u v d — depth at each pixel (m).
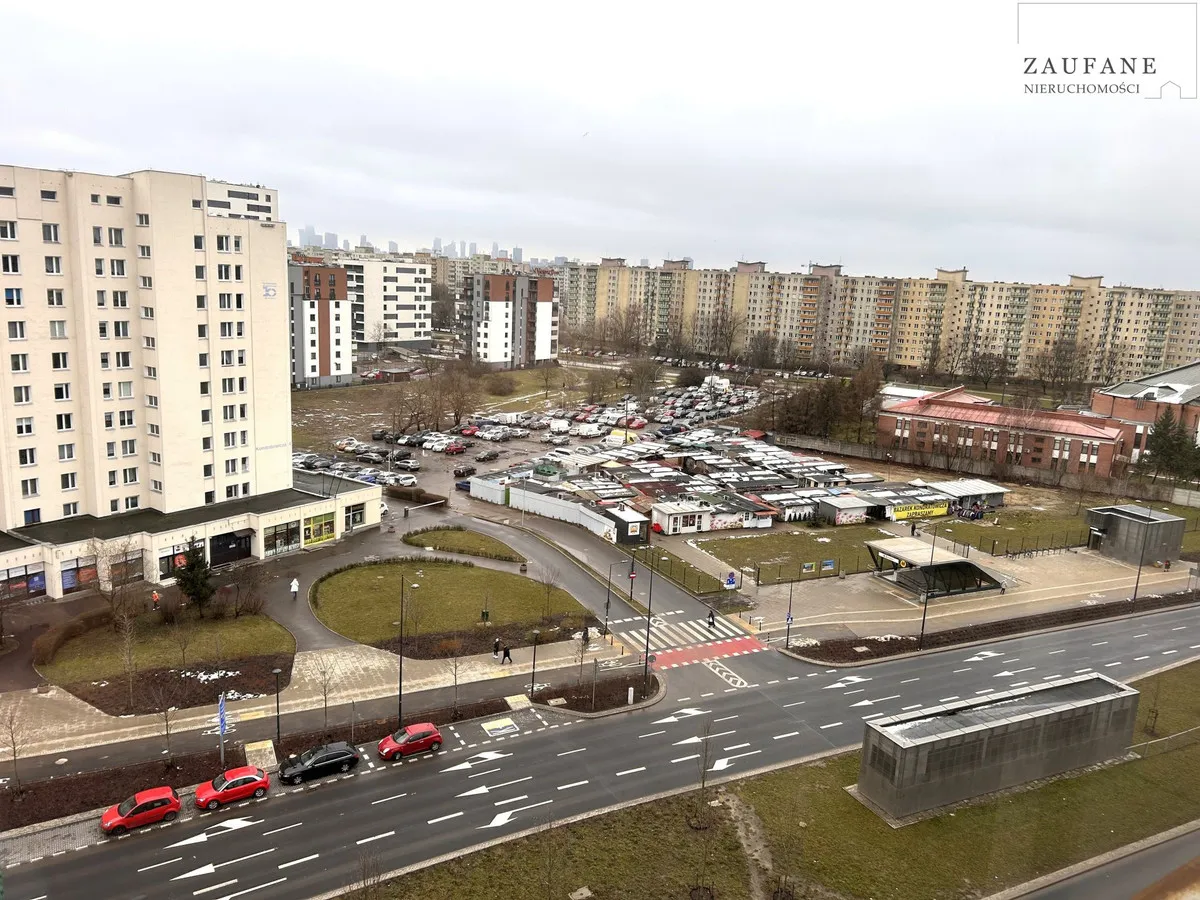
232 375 85.56
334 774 49.03
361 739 52.62
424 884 39.88
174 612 67.50
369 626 68.69
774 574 87.94
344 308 187.12
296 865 41.00
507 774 49.81
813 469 129.25
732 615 76.31
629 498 109.00
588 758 51.97
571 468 125.00
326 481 98.44
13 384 72.69
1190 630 76.81
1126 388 153.75
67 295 75.12
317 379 184.75
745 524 105.75
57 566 70.00
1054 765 52.25
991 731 49.25
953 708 51.62
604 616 74.38
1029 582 88.38
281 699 56.81
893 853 43.81
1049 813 48.09
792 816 46.69
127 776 47.41
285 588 76.00
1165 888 41.59
